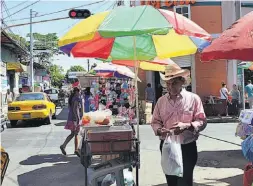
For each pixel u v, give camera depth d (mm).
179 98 4695
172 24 5008
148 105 17484
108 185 5461
